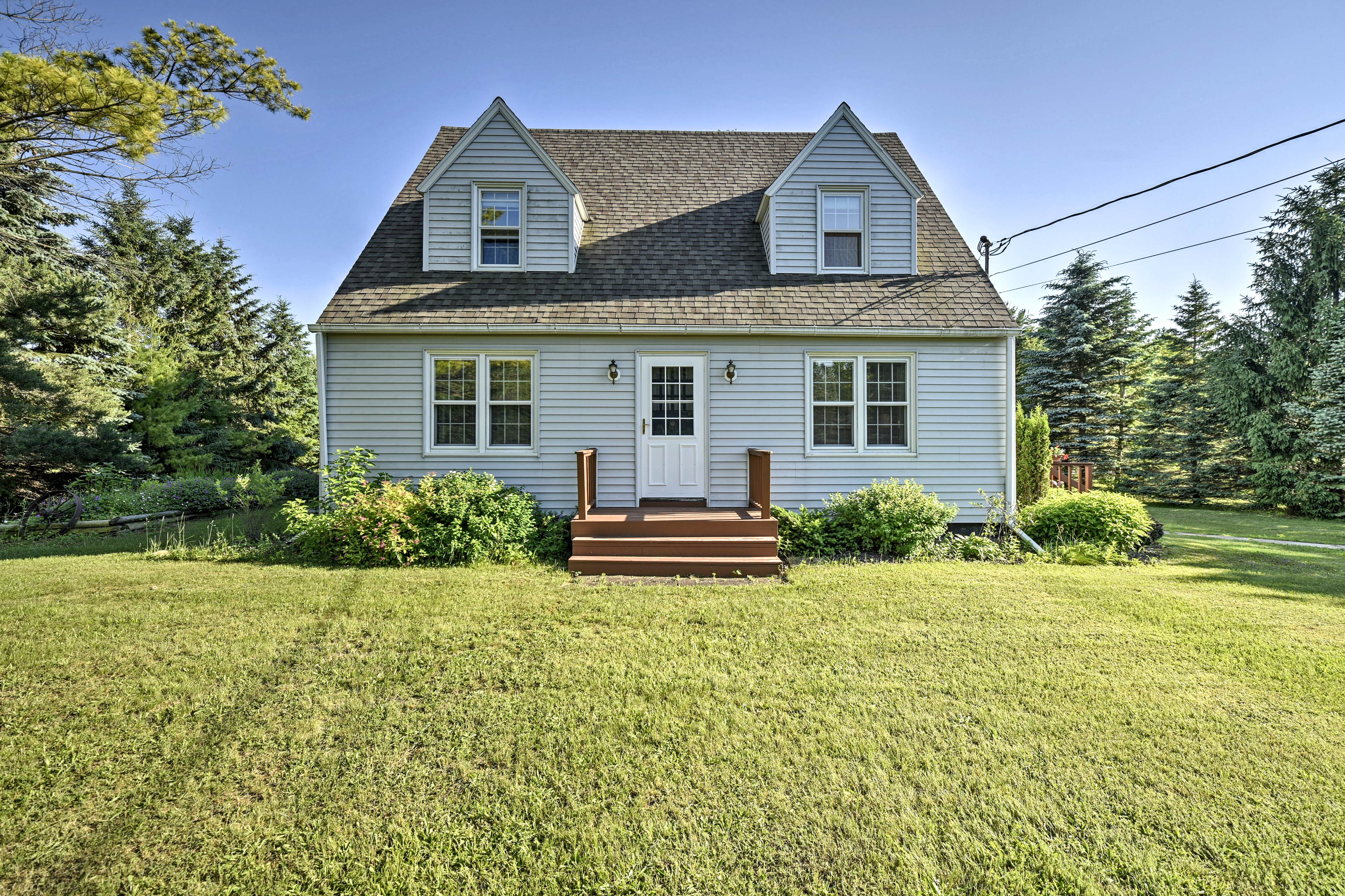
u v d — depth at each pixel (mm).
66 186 10836
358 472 8234
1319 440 15516
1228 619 5238
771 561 7121
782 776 2918
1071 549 8258
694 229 10523
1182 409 19734
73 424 13219
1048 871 2305
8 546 8625
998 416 9344
